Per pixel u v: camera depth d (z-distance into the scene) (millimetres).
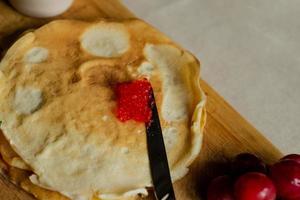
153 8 726
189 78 605
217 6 744
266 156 598
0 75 574
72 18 660
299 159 559
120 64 603
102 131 558
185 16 727
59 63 594
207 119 610
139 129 566
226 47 705
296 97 678
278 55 710
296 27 745
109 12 673
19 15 650
